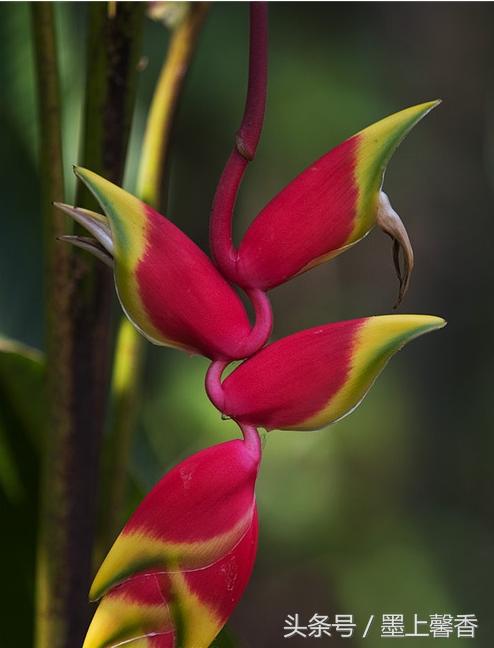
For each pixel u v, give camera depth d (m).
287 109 2.84
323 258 0.91
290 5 2.96
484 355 3.59
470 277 3.63
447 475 3.44
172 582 0.89
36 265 1.31
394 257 0.92
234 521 0.89
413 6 3.38
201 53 2.67
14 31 1.32
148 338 0.91
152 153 1.11
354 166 0.91
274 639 3.05
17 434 1.14
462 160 3.62
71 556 1.06
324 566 3.09
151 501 0.89
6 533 1.14
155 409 2.53
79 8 1.41
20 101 1.31
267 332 0.91
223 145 2.79
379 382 3.33
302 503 3.05
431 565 3.19
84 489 1.06
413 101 3.42
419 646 3.06
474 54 3.57
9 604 1.14
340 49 3.03
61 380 1.05
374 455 3.21
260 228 0.91
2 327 1.29
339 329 0.90
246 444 0.90
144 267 0.90
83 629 1.06
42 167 1.05
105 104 1.03
